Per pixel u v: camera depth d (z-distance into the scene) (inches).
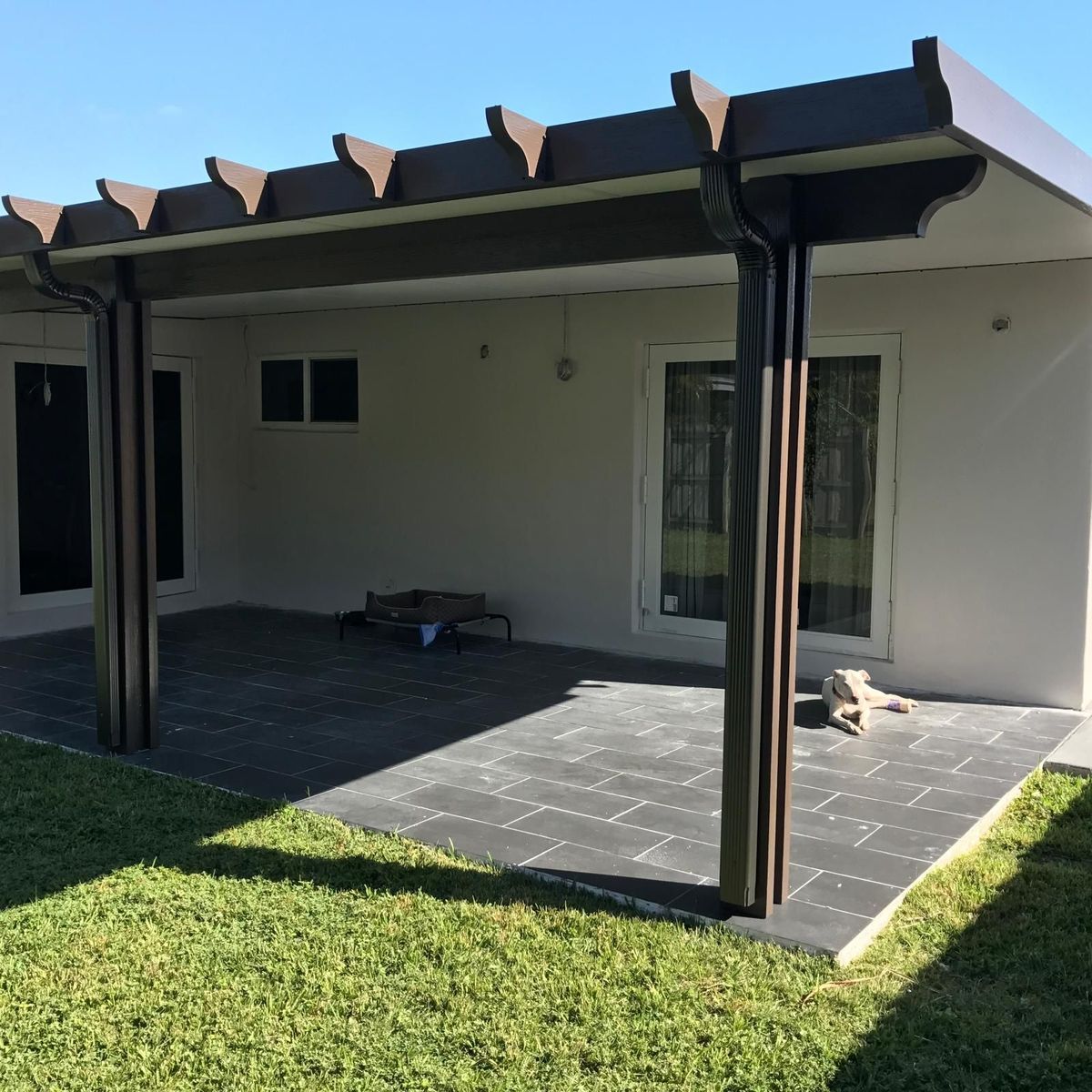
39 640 304.5
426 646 302.0
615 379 290.5
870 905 132.2
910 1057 100.3
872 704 231.0
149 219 159.0
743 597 125.8
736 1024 105.2
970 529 242.4
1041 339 230.1
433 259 152.8
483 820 162.6
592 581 300.7
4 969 115.0
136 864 144.2
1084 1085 95.8
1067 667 233.6
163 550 353.4
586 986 112.3
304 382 353.7
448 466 324.2
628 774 186.2
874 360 254.2
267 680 260.2
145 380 194.4
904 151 111.8
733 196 111.9
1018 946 122.7
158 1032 103.7
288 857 146.2
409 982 113.6
